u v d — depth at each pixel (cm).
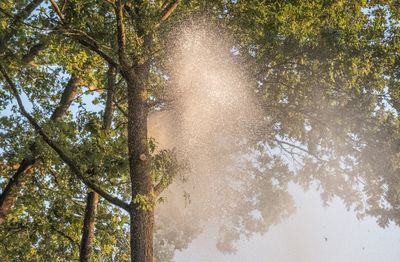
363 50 1614
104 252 2109
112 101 1983
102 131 1575
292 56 1686
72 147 1512
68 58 1666
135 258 1291
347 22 1588
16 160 1986
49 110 2006
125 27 1474
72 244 2181
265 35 1566
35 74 1975
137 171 1375
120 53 1401
